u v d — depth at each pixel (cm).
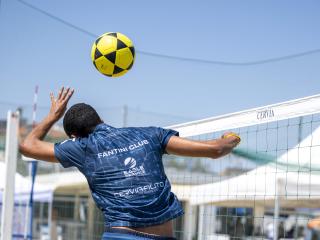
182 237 905
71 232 1398
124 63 413
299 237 1338
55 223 1367
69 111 275
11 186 326
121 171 257
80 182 1349
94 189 264
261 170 832
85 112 274
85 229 1375
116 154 259
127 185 254
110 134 266
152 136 261
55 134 927
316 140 755
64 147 268
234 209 988
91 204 1273
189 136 513
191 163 1048
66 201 1446
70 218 1441
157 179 256
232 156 850
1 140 1093
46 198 1219
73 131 273
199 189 903
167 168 1106
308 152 791
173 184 945
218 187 873
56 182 1392
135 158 257
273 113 440
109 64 409
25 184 1056
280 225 1111
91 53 418
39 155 270
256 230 1088
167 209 254
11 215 328
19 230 984
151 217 251
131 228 250
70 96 286
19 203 1023
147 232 251
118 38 412
